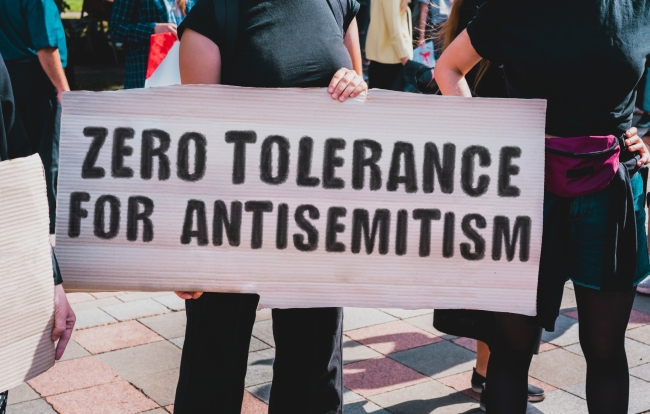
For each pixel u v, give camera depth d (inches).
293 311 93.2
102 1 545.0
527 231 84.4
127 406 122.1
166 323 156.1
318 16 86.6
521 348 92.8
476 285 85.3
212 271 83.6
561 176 83.8
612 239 84.1
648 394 127.5
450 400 125.8
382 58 275.1
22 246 67.1
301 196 83.2
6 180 65.7
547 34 82.4
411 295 85.0
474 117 83.4
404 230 84.2
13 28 205.6
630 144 87.0
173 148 82.1
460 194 84.1
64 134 81.8
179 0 207.8
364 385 130.9
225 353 88.7
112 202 82.5
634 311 165.9
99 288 83.7
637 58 83.2
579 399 127.0
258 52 83.1
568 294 178.2
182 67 84.9
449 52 91.7
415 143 83.4
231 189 82.7
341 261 84.3
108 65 553.6
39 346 69.3
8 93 69.7
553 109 85.0
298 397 95.6
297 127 82.6
